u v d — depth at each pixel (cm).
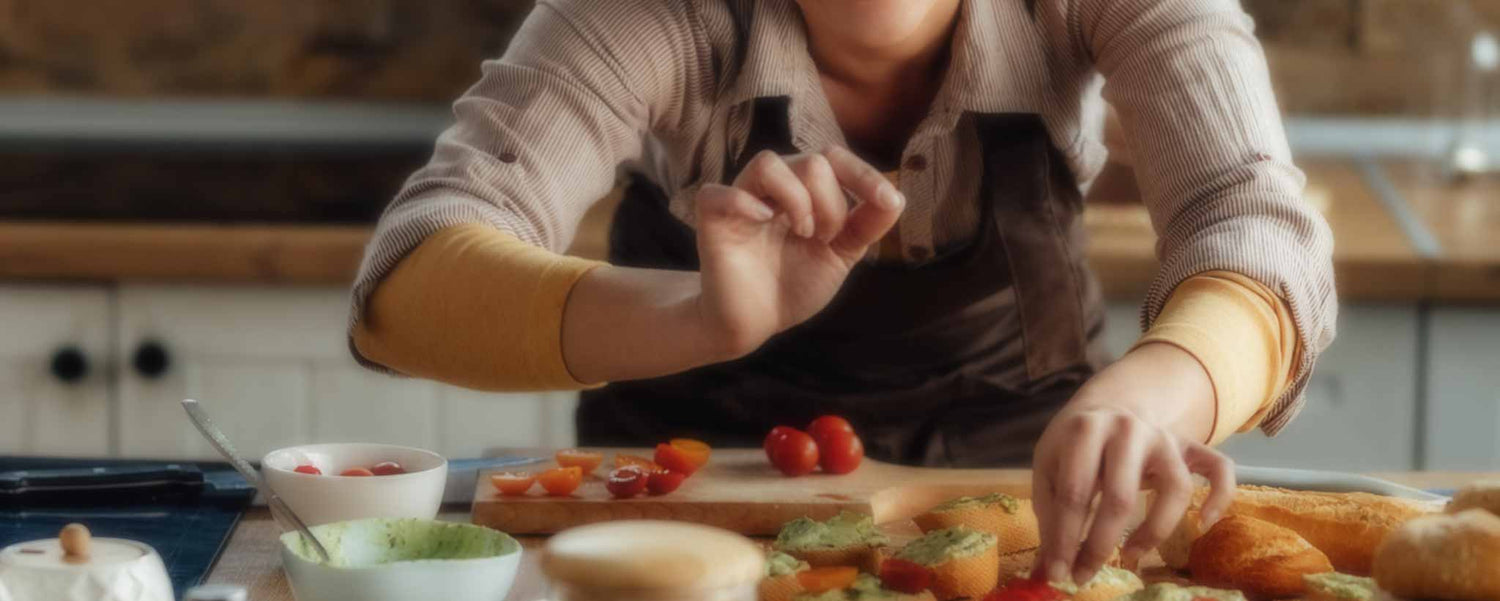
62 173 301
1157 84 157
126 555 128
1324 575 138
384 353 154
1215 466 132
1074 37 164
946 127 165
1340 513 146
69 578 125
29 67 312
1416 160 307
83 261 265
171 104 312
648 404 192
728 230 134
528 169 157
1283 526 146
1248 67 158
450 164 157
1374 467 263
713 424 190
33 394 269
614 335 142
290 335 268
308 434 270
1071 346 183
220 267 265
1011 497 154
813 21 162
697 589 109
